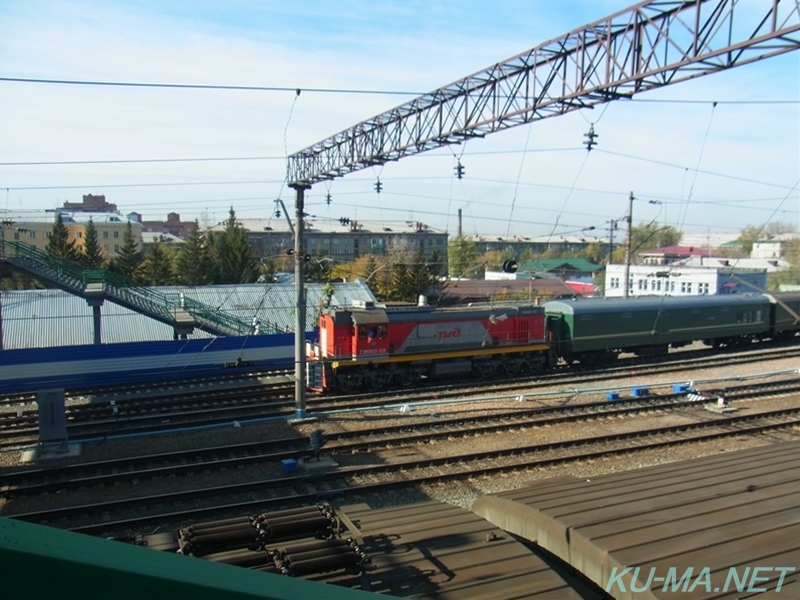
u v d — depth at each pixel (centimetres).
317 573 554
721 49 939
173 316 3055
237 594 154
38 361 2362
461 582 556
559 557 637
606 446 1688
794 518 638
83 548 146
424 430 1811
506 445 1688
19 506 1299
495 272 6231
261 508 1287
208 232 6053
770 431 1856
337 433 1731
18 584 137
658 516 647
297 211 1892
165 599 148
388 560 594
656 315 3181
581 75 1166
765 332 3703
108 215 7275
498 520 750
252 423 1875
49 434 1617
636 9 1055
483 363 2755
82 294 2830
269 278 4603
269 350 2823
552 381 2544
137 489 1387
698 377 2656
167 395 2248
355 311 2486
